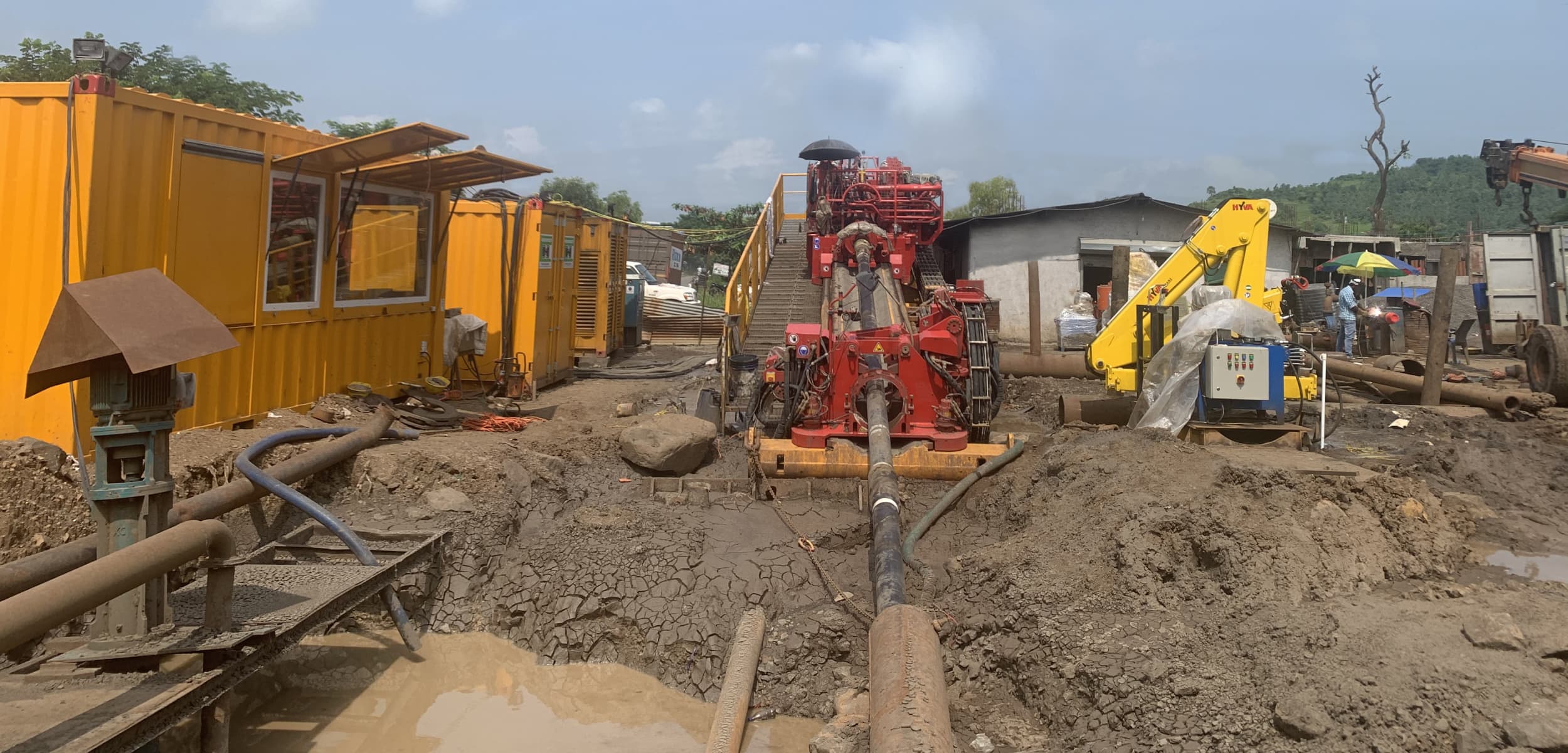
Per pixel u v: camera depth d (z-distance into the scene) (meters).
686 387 15.10
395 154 8.31
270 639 4.60
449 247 13.39
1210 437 8.84
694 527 7.21
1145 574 5.31
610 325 18.52
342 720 5.30
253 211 7.94
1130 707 4.34
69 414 6.29
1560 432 9.87
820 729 5.18
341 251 9.33
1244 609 4.91
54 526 5.58
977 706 5.02
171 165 6.92
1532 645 4.19
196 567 5.74
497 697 5.59
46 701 4.00
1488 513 6.92
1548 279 17.56
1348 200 121.62
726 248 42.44
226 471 6.55
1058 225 23.16
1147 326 10.86
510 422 9.91
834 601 6.33
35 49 27.56
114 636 4.39
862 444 8.77
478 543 6.85
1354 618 4.57
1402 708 3.81
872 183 17.52
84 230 6.20
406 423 9.41
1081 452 7.39
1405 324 19.00
